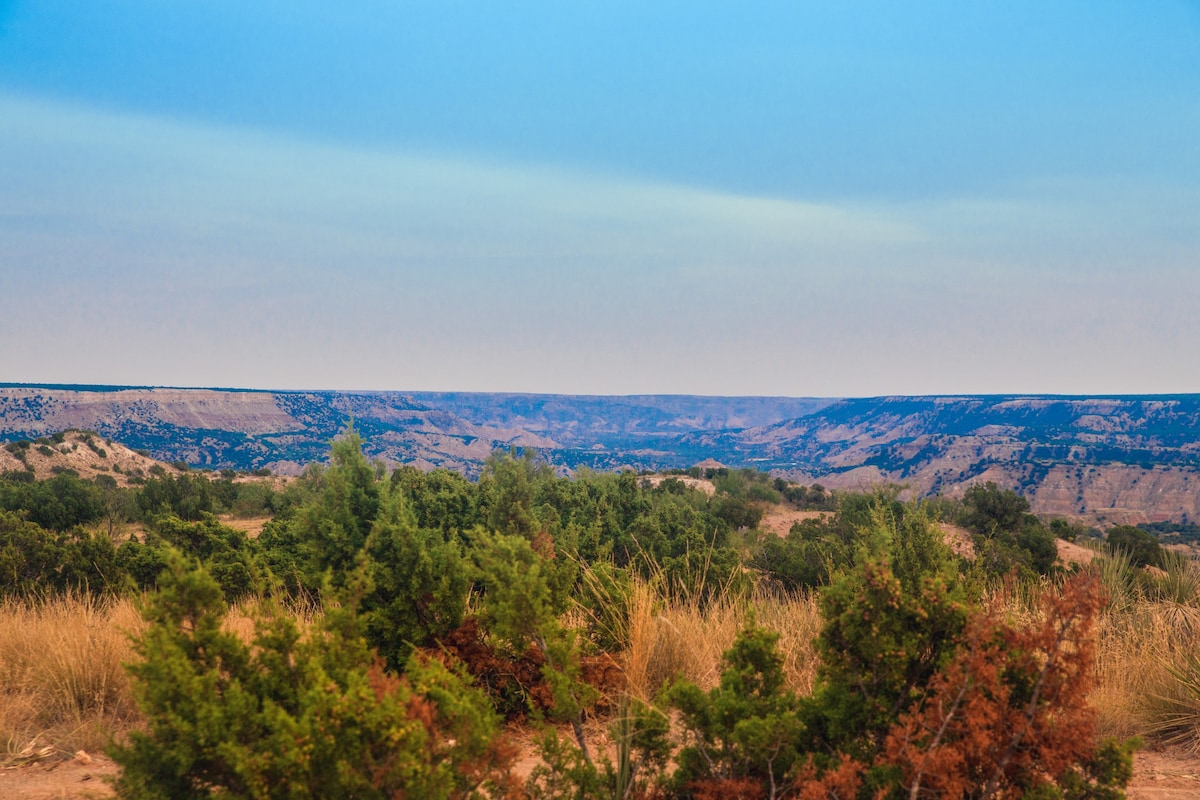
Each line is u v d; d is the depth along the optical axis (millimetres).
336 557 5941
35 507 36562
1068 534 32312
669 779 3916
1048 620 3578
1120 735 5543
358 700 3104
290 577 9953
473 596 6992
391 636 5430
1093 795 3473
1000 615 4012
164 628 3557
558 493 17641
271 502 44312
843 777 3307
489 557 4707
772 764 3721
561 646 4422
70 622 6531
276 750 3129
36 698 5531
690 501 38781
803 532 25141
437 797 3066
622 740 3922
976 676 3428
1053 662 3537
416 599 5484
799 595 8383
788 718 3623
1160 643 6539
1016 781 3521
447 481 11617
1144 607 7570
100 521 38062
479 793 3539
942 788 3312
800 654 6137
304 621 6531
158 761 3279
